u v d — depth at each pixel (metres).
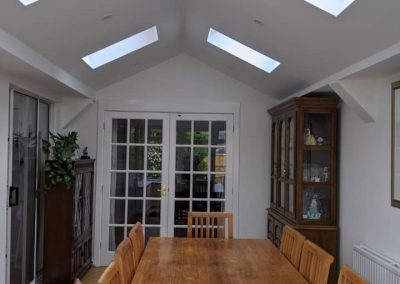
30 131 4.31
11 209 3.81
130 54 4.48
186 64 5.54
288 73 4.16
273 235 5.07
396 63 2.79
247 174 5.57
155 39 4.39
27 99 4.23
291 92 4.87
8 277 3.71
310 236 4.18
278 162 5.03
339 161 4.30
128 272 2.42
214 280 2.39
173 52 5.28
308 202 4.24
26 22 2.63
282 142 4.91
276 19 3.01
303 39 3.14
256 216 5.56
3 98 3.47
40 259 4.64
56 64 3.66
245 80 5.34
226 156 5.57
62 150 4.37
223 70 5.39
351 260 3.91
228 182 5.57
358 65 3.07
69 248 4.36
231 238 3.65
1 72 3.36
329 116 4.27
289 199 4.53
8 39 2.69
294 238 2.91
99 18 3.11
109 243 5.48
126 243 2.52
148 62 5.20
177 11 3.82
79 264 4.72
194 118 5.56
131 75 5.49
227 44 4.48
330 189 4.23
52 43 3.16
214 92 5.57
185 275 2.48
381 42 2.61
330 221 4.21
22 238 4.12
